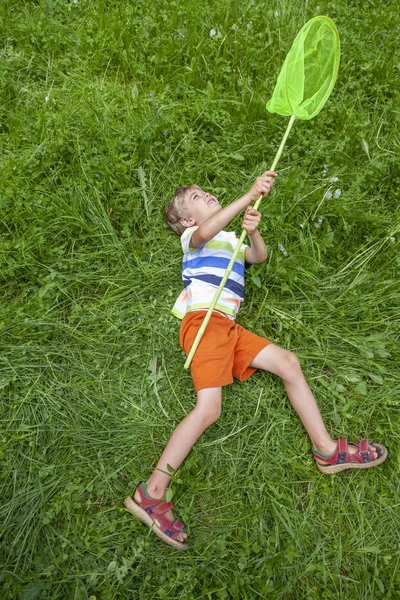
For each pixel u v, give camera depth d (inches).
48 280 118.6
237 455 104.5
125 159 135.3
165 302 120.2
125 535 94.8
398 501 101.0
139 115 140.7
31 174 130.0
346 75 154.1
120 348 114.5
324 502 101.7
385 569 95.3
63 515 96.4
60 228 124.6
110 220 128.9
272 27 161.8
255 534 96.1
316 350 116.3
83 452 102.5
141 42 155.9
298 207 128.7
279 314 119.3
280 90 107.6
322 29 104.1
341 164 138.7
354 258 125.9
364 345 115.2
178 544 94.1
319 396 111.8
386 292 122.0
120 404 108.0
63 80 150.5
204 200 119.0
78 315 116.9
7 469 98.7
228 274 105.3
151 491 95.3
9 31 155.2
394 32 164.7
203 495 100.7
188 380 112.1
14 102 144.6
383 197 135.6
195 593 91.4
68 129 136.6
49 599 87.5
